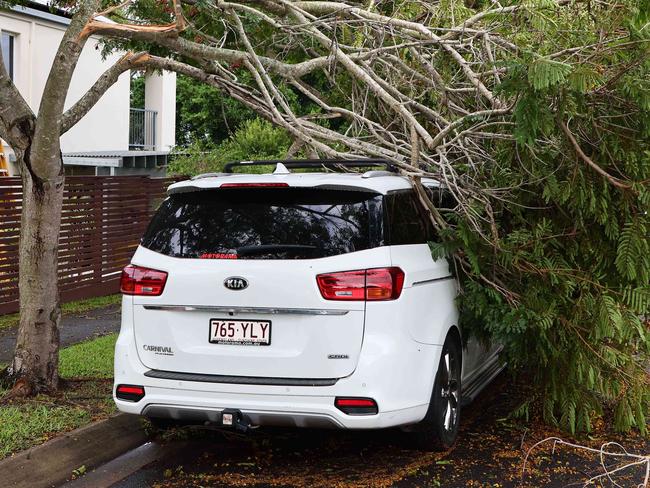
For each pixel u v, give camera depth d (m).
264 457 5.20
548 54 5.20
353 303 4.49
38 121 5.61
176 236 4.85
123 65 6.16
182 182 5.01
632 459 5.20
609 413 6.22
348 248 4.58
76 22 5.47
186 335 4.70
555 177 5.15
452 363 5.41
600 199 5.08
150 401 4.72
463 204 5.34
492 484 4.70
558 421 6.00
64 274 11.00
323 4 6.61
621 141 4.93
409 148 6.52
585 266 5.44
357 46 6.64
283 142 17.02
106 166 18.45
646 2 4.88
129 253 12.45
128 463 5.05
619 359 5.34
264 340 4.57
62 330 9.11
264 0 6.95
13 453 4.73
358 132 6.89
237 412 4.55
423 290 4.93
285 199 4.77
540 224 5.42
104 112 19.23
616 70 4.73
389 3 7.59
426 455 5.21
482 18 6.09
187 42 6.14
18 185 9.83
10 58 16.16
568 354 5.40
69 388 6.15
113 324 9.55
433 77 6.18
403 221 5.02
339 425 4.47
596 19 5.20
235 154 16.97
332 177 4.88
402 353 4.59
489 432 5.79
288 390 4.48
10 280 9.80
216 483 4.71
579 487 4.67
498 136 5.24
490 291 5.29
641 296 5.20
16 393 5.78
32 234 5.85
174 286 4.71
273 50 8.06
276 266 4.56
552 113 4.72
